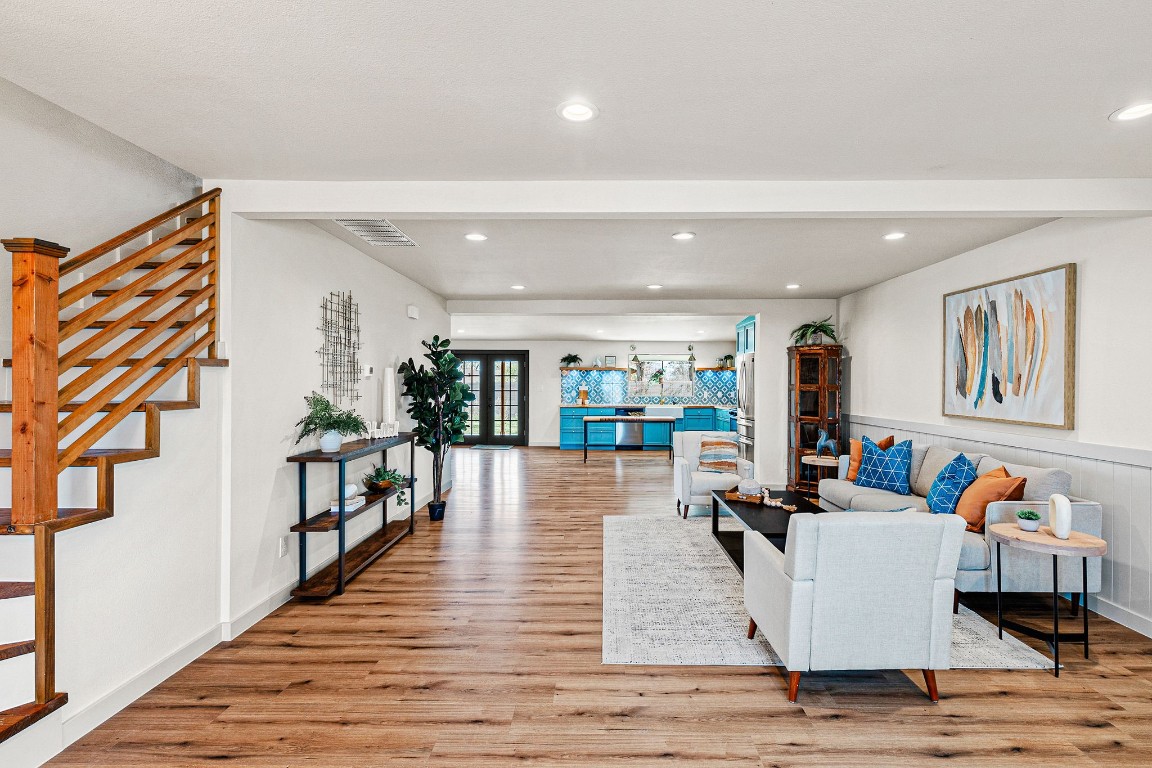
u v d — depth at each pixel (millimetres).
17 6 1553
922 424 5113
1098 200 2912
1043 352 3666
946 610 2316
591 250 4488
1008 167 2760
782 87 2006
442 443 5688
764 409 7172
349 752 2041
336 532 4156
